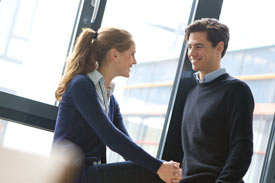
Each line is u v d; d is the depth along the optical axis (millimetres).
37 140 2191
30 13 2250
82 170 1613
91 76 1814
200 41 2059
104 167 1633
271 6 2711
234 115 1862
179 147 2314
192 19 2424
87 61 1838
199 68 2078
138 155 1651
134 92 2568
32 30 2254
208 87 2049
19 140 2154
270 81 2748
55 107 2209
